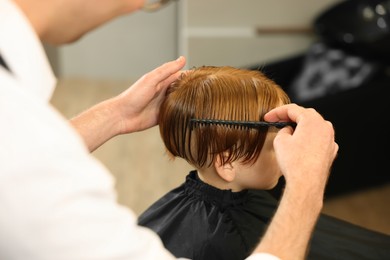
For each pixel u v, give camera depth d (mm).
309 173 833
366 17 3199
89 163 646
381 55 3104
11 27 669
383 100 2826
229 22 3711
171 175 3256
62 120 650
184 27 3727
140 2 771
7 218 599
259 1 3652
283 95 1121
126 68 4762
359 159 2883
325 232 1270
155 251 694
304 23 3689
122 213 671
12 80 629
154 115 1162
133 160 3416
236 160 1087
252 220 1109
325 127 886
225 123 1031
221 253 1053
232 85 1075
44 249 614
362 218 2807
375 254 1221
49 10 704
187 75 1140
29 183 597
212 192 1109
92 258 632
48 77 714
